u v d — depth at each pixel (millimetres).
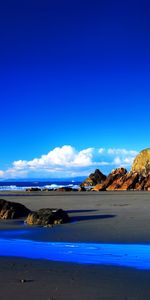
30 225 21297
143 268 11047
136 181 81500
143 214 24922
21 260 12398
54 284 9328
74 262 11984
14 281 9625
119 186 81812
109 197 46875
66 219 22016
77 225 20594
